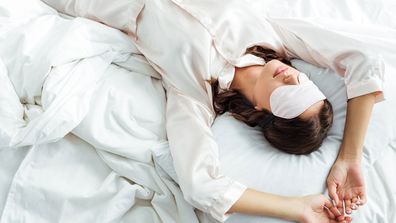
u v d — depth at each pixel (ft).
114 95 3.69
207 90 3.85
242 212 3.20
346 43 3.67
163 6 3.96
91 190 3.35
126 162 3.49
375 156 3.48
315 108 3.27
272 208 3.13
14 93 3.46
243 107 3.75
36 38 3.63
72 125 3.40
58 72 3.53
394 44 3.85
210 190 3.17
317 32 3.83
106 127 3.56
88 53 3.75
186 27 3.85
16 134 3.28
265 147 3.56
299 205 3.13
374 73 3.47
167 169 3.50
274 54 3.92
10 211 3.24
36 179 3.34
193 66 3.88
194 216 3.40
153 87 3.97
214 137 3.60
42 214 3.29
